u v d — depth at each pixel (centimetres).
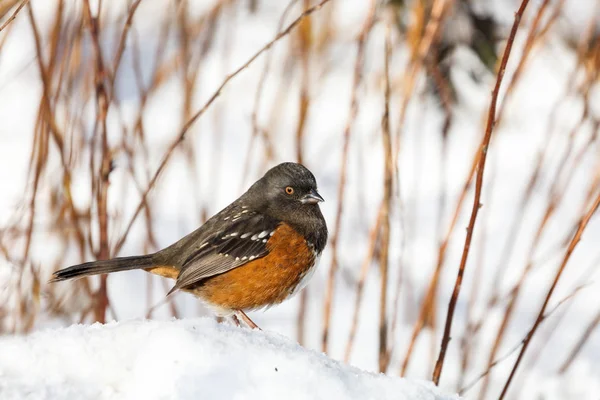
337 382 459
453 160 1503
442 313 1146
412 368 1020
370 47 1551
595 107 1441
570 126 1459
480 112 1500
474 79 1499
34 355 477
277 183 830
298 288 836
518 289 864
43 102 824
